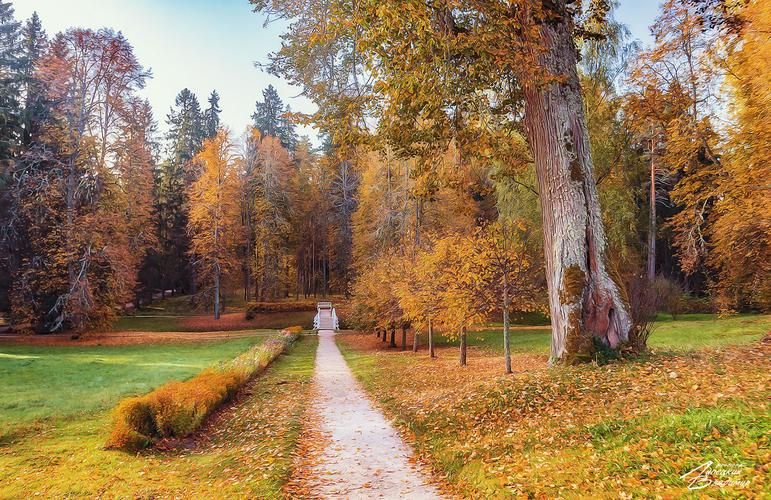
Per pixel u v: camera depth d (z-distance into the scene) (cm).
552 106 1085
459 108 1080
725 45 1348
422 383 1461
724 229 1703
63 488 668
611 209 2202
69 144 3172
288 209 5309
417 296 1906
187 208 5619
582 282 1033
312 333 4338
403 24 815
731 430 500
